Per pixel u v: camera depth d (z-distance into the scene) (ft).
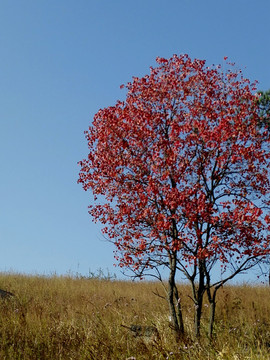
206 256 34.76
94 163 39.93
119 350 31.99
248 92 38.68
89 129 40.70
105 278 82.38
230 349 28.40
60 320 42.80
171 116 39.50
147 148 38.34
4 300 53.72
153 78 40.11
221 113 37.42
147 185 38.11
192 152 38.14
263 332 36.32
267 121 38.52
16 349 34.68
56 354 33.50
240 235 36.01
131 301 57.72
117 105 40.29
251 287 64.54
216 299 54.75
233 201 36.91
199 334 36.35
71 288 68.59
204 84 39.11
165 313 47.50
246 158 36.04
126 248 39.75
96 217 40.24
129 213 37.81
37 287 67.15
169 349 29.68
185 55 40.27
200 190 36.99
